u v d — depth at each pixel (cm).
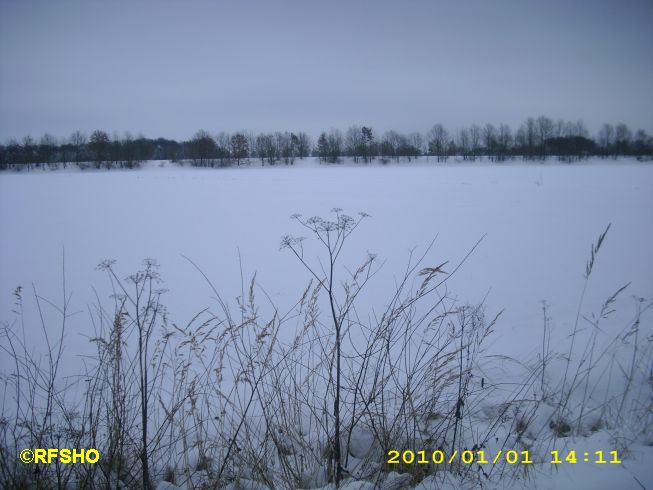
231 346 371
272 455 235
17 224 1085
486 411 271
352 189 1769
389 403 266
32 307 513
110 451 204
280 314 463
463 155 6550
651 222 900
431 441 226
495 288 524
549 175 2370
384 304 476
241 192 1753
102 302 525
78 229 1009
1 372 336
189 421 267
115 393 223
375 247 760
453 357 246
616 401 279
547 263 628
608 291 498
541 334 382
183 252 773
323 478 218
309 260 693
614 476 200
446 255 693
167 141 8138
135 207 1355
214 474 219
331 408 269
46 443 221
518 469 213
